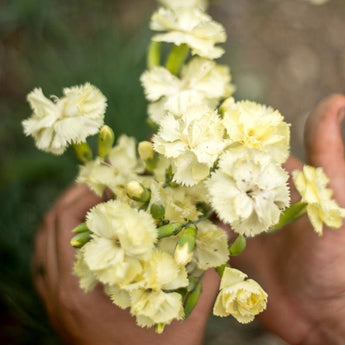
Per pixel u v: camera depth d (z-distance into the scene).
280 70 1.18
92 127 0.59
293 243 0.69
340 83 1.19
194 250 0.58
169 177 0.58
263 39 1.19
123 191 0.59
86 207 0.68
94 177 0.61
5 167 0.92
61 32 1.07
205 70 0.61
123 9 1.16
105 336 0.65
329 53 1.20
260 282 0.72
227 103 0.58
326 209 0.58
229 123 0.56
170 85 0.61
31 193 0.94
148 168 0.60
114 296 0.56
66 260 0.66
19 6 1.06
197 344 0.66
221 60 1.10
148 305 0.55
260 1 1.21
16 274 0.86
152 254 0.55
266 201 0.55
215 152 0.56
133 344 0.65
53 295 0.69
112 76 0.93
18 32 1.11
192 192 0.57
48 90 0.95
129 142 0.62
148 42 1.01
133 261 0.54
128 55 0.98
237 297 0.55
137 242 0.54
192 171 0.56
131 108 0.92
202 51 0.60
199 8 0.65
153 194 0.57
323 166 0.67
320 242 0.66
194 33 0.61
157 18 0.62
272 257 0.71
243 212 0.55
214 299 0.67
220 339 0.96
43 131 0.59
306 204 0.59
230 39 1.17
